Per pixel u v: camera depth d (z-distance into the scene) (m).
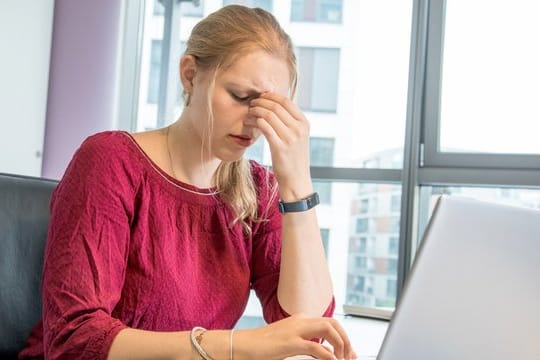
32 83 2.87
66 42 3.05
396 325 0.68
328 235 2.96
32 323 1.28
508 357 0.69
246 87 1.13
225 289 1.24
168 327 1.17
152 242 1.17
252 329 0.91
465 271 0.69
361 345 2.03
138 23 3.13
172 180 1.21
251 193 1.33
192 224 1.23
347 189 2.95
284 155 1.18
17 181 1.32
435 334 0.68
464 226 0.70
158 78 3.19
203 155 1.23
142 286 1.14
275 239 1.35
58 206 1.09
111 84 3.02
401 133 2.89
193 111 1.18
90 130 3.02
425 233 0.70
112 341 0.92
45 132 3.03
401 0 2.92
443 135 2.84
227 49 1.13
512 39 2.77
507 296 0.70
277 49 1.15
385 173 2.88
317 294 1.22
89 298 1.00
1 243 1.26
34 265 1.30
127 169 1.16
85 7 3.04
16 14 2.74
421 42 2.81
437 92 2.82
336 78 2.99
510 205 0.73
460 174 2.77
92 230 1.06
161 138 1.24
